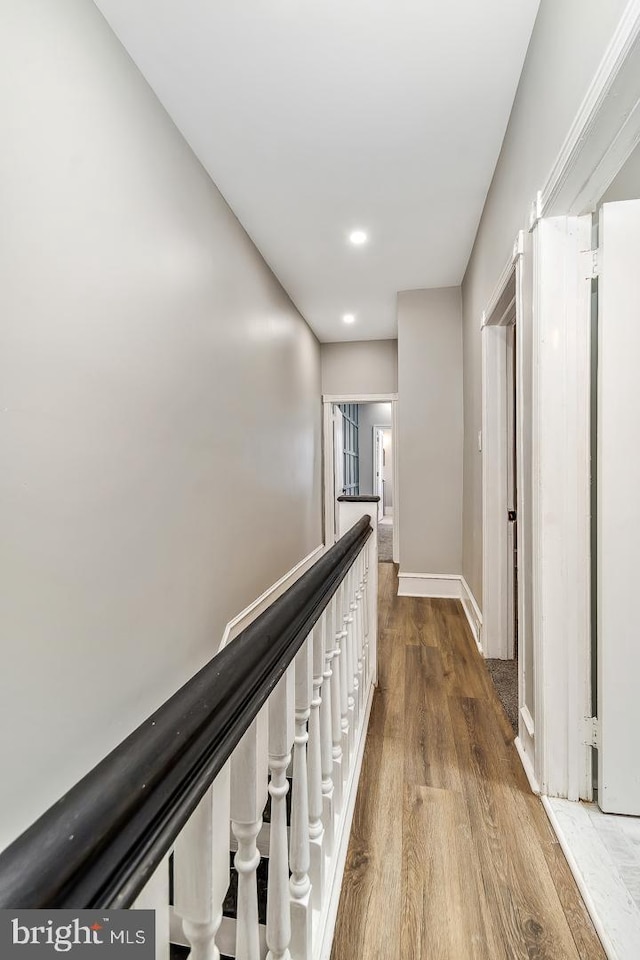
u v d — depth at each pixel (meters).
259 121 1.93
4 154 1.09
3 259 1.09
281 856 0.73
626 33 0.84
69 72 1.30
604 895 1.11
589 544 1.40
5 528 1.10
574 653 1.42
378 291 3.88
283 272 3.47
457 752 1.73
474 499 3.09
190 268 2.07
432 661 2.58
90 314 1.40
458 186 2.42
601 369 1.32
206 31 1.52
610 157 1.13
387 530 8.79
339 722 1.23
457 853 1.26
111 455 1.50
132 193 1.62
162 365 1.82
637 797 1.35
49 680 1.23
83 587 1.36
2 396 1.09
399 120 1.94
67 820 0.32
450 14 1.48
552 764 1.45
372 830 1.35
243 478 2.77
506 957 0.99
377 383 5.37
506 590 2.61
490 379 2.64
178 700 0.46
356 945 1.02
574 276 1.39
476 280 2.95
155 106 1.77
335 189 2.43
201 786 0.43
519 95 1.74
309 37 1.55
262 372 3.18
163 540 1.82
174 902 0.50
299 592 0.84
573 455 1.40
